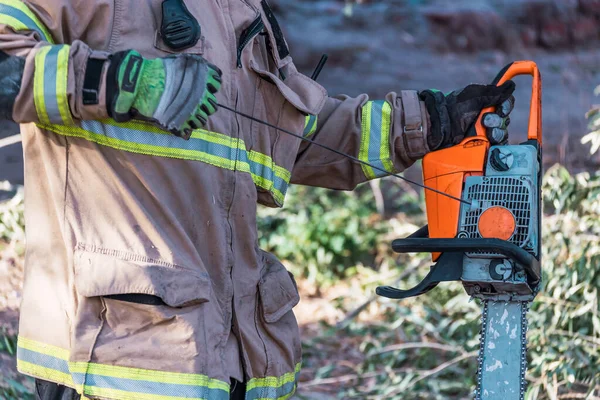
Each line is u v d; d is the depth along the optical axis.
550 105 14.59
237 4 3.17
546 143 11.29
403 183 10.04
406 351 6.89
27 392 5.24
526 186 3.15
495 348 3.14
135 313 2.93
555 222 5.97
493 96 3.34
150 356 2.90
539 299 5.70
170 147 2.99
